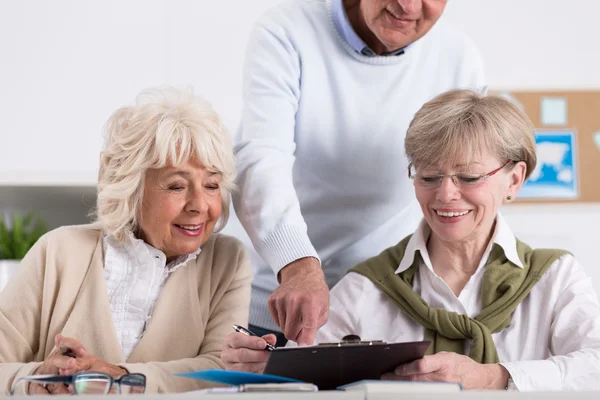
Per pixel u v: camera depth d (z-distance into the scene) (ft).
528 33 10.19
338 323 5.52
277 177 5.40
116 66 9.97
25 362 5.02
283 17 6.12
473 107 5.27
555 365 4.78
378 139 6.09
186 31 10.06
